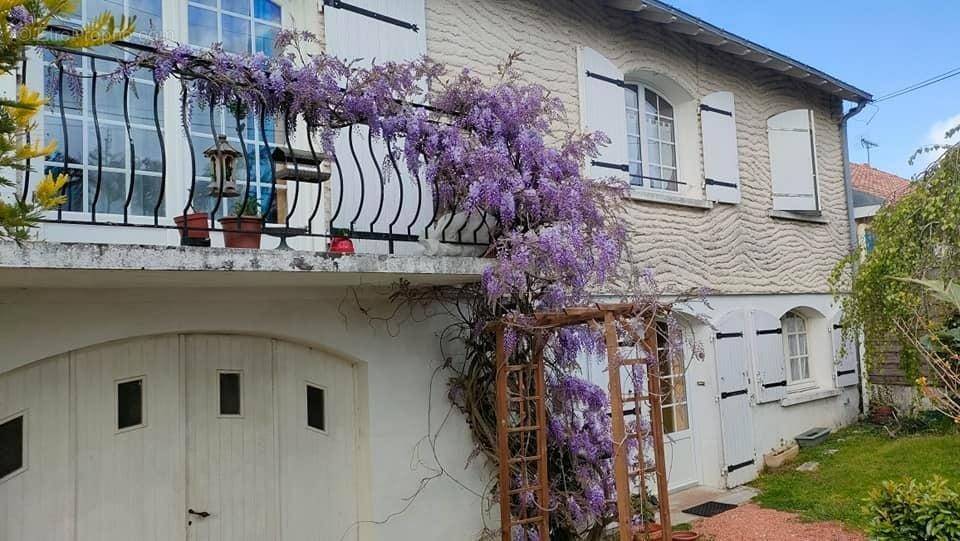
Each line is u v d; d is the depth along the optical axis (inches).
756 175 334.3
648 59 289.0
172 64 139.1
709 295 293.6
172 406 161.6
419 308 195.8
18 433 141.6
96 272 120.3
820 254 364.5
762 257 329.1
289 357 179.2
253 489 171.9
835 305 366.6
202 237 140.9
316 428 181.5
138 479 155.7
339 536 180.7
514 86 197.9
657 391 176.1
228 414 170.6
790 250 346.3
